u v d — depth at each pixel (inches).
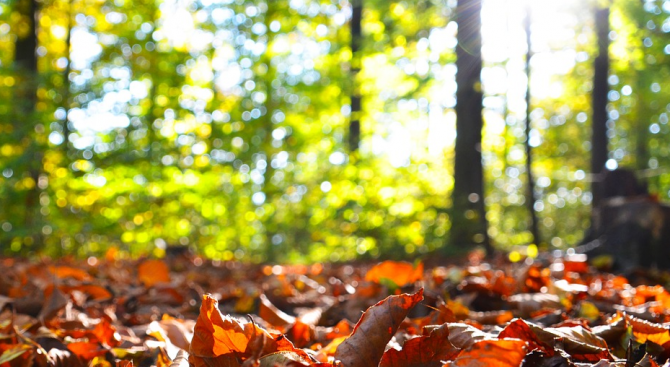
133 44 663.8
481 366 46.5
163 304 149.6
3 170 494.6
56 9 641.0
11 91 520.7
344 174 620.4
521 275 142.3
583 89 1031.0
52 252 544.4
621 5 588.4
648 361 58.6
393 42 644.1
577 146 1115.9
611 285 176.2
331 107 749.3
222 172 674.8
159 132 647.8
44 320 108.8
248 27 700.0
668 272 218.8
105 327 91.6
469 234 528.7
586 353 61.7
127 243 633.6
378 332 59.9
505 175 1125.7
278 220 668.1
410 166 631.2
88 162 556.7
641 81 764.0
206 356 57.6
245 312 140.9
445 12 585.6
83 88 545.6
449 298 121.3
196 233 684.1
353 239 622.2
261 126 705.6
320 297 160.4
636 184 350.9
